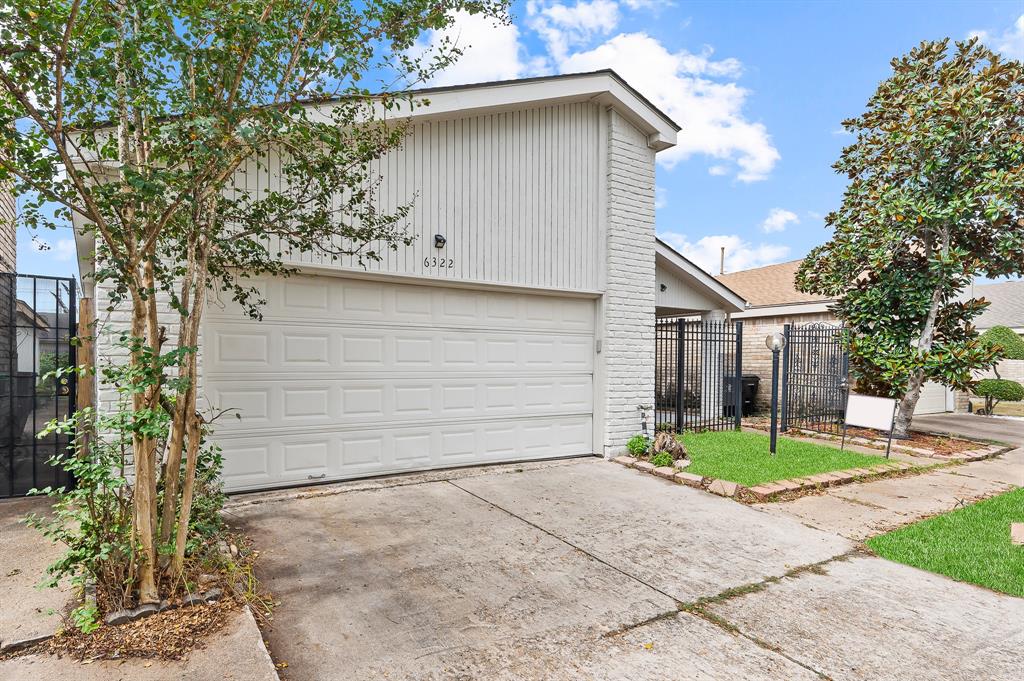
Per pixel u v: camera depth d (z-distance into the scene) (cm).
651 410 762
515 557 394
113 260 263
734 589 353
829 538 454
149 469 282
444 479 593
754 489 569
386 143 438
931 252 897
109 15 251
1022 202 793
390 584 345
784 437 920
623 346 736
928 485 643
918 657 279
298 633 285
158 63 267
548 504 521
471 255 625
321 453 550
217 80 263
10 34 220
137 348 265
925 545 436
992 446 884
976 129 793
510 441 671
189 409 295
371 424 578
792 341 1088
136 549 277
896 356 883
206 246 307
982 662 276
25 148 238
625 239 739
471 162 626
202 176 271
